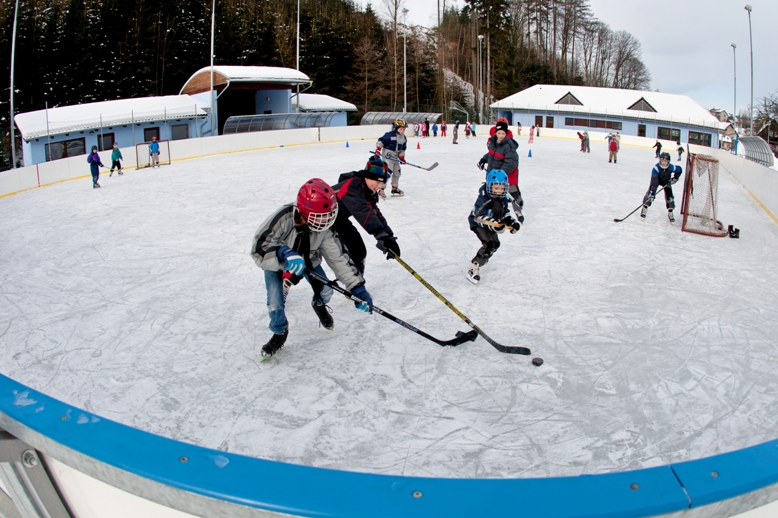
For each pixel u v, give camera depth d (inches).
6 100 1405.0
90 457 62.0
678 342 173.6
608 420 130.2
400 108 2007.9
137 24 1606.8
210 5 1787.6
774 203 405.7
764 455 60.2
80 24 1508.4
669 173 340.8
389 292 214.5
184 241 303.6
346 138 1095.6
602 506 53.6
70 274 251.4
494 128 325.1
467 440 121.9
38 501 75.3
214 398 139.6
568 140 1299.2
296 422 128.9
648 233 319.9
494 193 209.9
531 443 121.0
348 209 169.9
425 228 321.1
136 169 689.6
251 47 1827.0
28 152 967.0
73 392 144.5
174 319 193.2
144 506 66.6
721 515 57.1
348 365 155.6
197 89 1236.5
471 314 193.3
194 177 568.4
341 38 1941.4
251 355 163.0
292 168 618.2
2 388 72.2
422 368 154.0
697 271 250.1
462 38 2689.5
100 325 189.9
